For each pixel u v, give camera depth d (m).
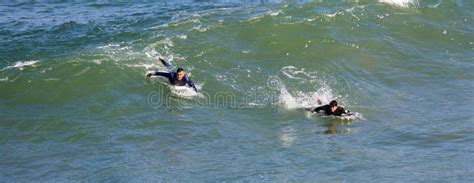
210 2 78.62
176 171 37.88
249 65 58.25
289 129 46.19
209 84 54.03
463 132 45.22
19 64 53.31
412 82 58.47
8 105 47.28
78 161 39.44
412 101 53.34
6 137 42.69
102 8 75.31
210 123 46.69
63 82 50.84
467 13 77.00
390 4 75.75
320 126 46.91
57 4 77.38
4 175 37.34
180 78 51.91
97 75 52.31
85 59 54.41
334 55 62.56
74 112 46.91
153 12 72.75
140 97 50.16
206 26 64.31
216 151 41.62
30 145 41.72
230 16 68.38
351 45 65.00
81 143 42.19
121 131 44.28
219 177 36.88
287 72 57.81
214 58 58.41
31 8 75.00
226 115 48.47
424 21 73.31
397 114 49.97
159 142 42.81
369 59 62.94
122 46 58.72
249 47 61.50
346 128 46.53
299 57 61.16
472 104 52.59
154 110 48.28
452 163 38.62
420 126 46.97
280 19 67.62
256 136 44.72
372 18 71.69
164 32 62.94
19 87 49.78
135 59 55.78
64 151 40.91
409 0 77.69
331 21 68.94
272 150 41.84
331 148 42.06
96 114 46.88
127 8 75.19
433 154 40.53
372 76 59.22
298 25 66.56
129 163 39.19
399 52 65.44
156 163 39.25
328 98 53.38
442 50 67.56
